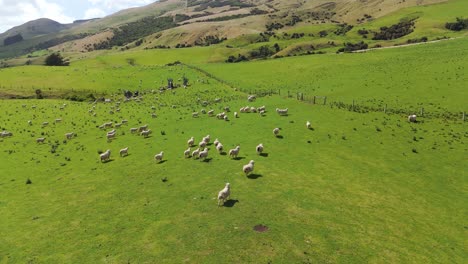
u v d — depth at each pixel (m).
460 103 62.66
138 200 30.73
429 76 80.31
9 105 80.44
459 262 23.06
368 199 31.14
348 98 71.81
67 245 24.47
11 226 27.81
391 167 39.06
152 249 23.03
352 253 22.72
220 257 21.72
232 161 38.81
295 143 44.94
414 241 25.08
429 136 48.84
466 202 32.22
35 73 119.88
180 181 34.22
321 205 29.05
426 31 192.00
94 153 46.72
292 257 21.73
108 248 23.62
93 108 76.81
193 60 190.38
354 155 41.91
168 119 63.22
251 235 23.97
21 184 37.44
